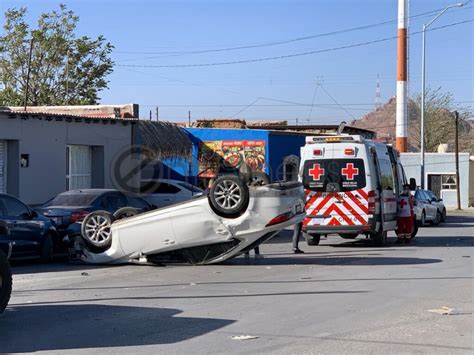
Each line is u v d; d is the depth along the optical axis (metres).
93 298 10.64
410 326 8.42
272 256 16.55
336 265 14.76
